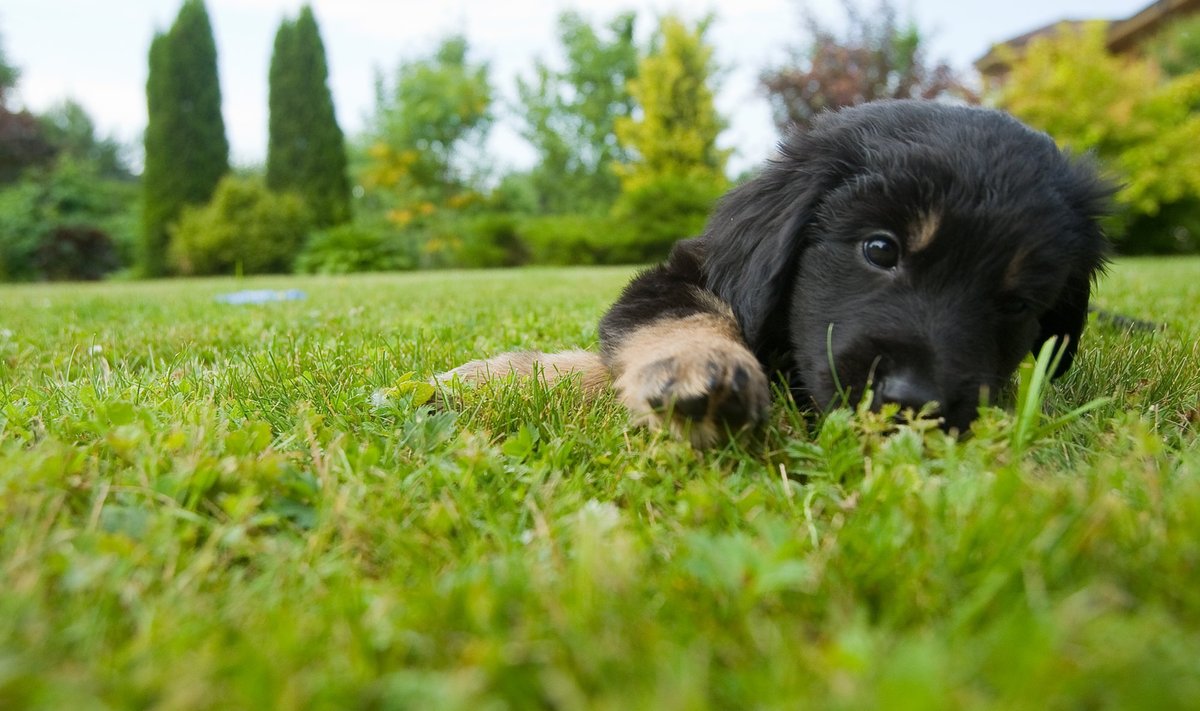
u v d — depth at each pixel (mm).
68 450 291
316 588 217
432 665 182
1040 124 3242
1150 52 4289
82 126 9719
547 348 579
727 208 459
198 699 160
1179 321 713
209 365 554
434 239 4402
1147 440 278
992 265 363
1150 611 186
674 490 293
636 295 457
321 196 4391
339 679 171
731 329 408
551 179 6305
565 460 312
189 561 229
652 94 4383
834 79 3672
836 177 411
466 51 5828
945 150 389
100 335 694
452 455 310
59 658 181
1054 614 180
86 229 4316
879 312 363
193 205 4363
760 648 183
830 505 265
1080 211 410
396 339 594
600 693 169
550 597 195
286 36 4293
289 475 275
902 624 195
